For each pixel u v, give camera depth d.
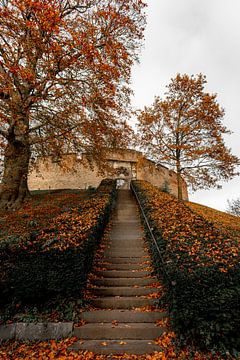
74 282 4.51
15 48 6.77
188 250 4.55
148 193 12.84
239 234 9.77
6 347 3.90
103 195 11.46
